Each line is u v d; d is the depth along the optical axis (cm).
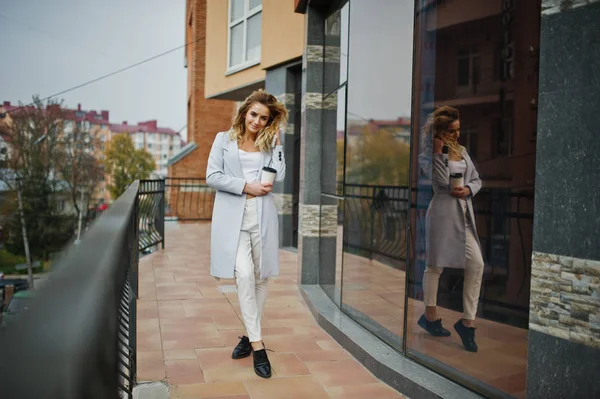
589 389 193
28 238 3806
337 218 461
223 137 328
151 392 253
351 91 416
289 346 361
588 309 192
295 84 856
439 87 496
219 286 548
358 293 388
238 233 316
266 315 438
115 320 104
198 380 299
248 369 317
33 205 3841
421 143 324
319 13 512
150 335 379
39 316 45
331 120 484
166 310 448
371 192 370
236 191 316
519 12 458
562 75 197
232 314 438
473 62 491
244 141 330
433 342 321
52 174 3912
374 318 357
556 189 201
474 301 331
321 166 518
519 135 455
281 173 332
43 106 3869
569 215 197
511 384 270
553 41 199
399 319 322
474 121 489
